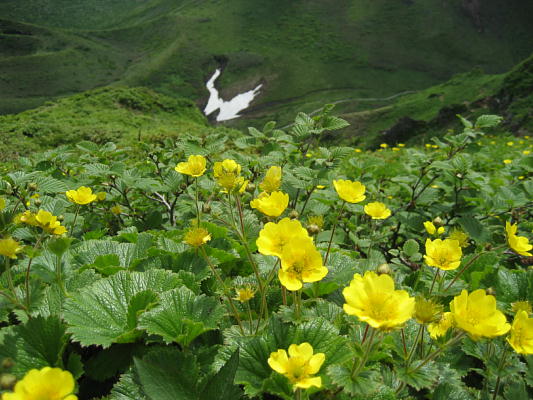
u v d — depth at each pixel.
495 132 57.16
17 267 2.33
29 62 166.25
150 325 1.83
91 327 1.88
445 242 1.93
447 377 1.80
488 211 4.09
